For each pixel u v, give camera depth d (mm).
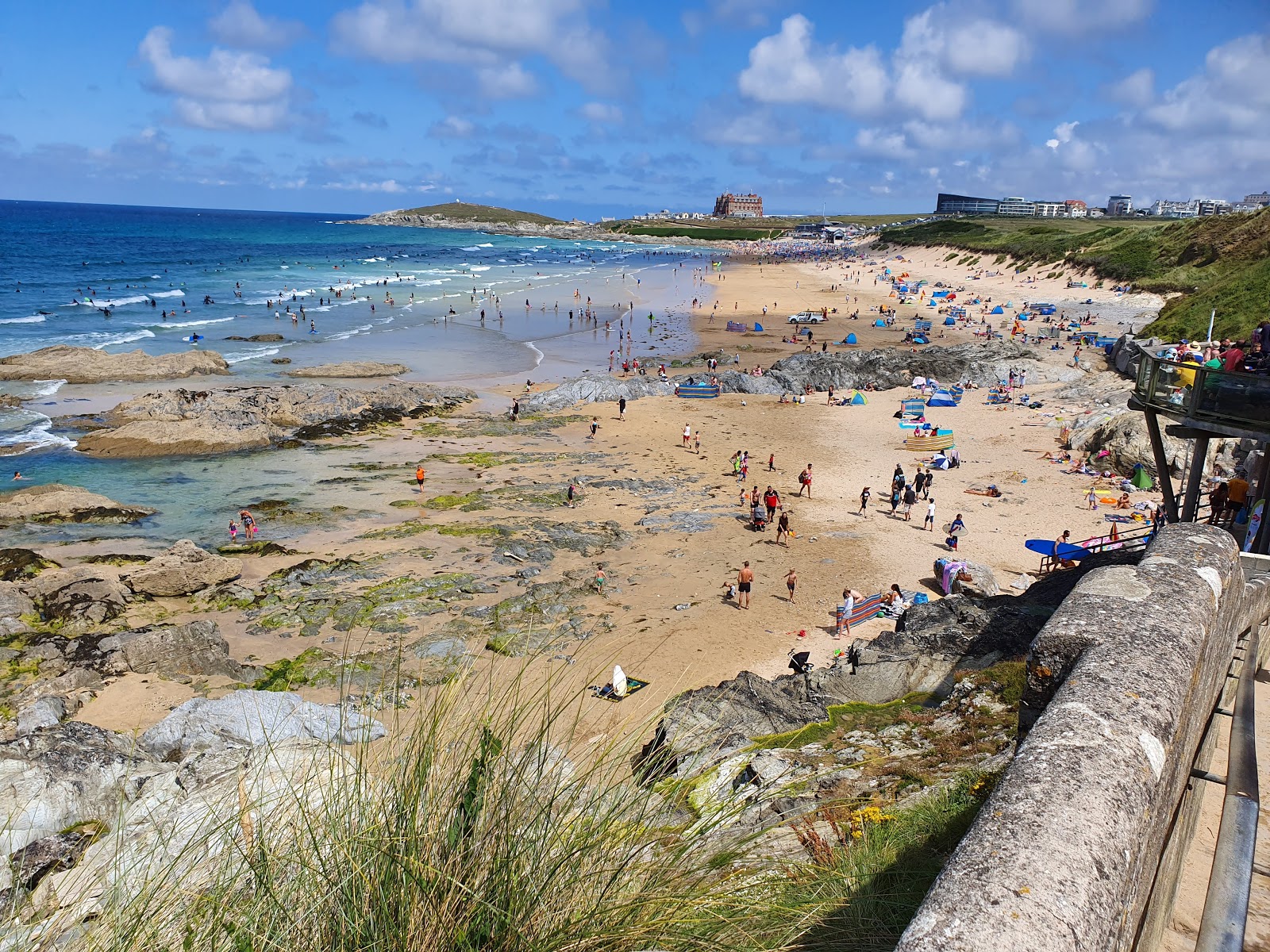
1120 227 101125
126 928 2121
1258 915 3145
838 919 3367
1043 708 2461
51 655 18766
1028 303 82875
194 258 130625
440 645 19234
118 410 38969
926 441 38219
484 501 31094
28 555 23922
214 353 51500
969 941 1323
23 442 35875
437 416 43750
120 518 28312
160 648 18797
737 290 110062
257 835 2256
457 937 2074
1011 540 27391
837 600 23234
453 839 2238
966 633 14156
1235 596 3270
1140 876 1725
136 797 9617
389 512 29766
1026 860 1508
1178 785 2312
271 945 2012
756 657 19641
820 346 67188
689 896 2447
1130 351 48562
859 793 7969
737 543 27469
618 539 27625
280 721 14211
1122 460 33156
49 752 12664
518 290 102562
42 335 59188
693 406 46875
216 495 31094
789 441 40156
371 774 2465
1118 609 2576
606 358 61219
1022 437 39531
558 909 2256
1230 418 11852
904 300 95375
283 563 25297
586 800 2541
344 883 2104
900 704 13414
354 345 62000
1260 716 4676
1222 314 49094
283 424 40719
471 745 2510
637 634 20672
